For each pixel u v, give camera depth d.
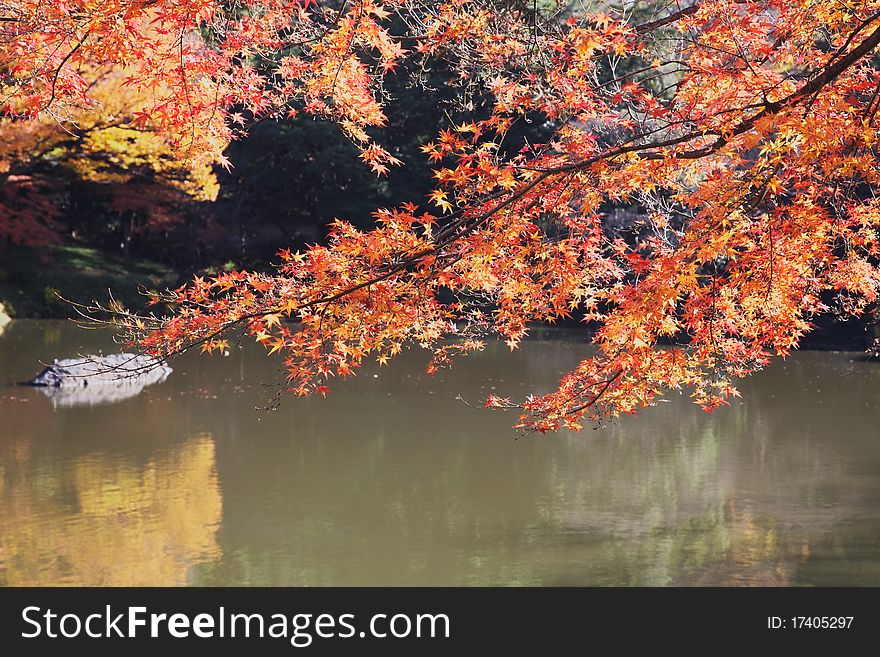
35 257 30.80
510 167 4.50
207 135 4.92
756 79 4.68
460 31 5.43
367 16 4.93
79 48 4.23
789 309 5.10
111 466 8.98
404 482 8.50
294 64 5.32
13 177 27.19
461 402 12.91
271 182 31.73
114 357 15.20
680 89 5.05
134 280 30.44
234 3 5.08
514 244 4.58
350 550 6.57
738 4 4.88
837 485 8.37
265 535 6.87
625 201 5.46
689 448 10.05
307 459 9.38
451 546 6.67
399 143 28.50
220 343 4.42
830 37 4.96
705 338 5.00
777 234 4.30
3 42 4.59
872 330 19.23
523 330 4.98
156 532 6.93
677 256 4.21
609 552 6.56
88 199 35.22
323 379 15.07
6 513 7.35
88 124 22.39
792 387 14.42
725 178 4.62
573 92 4.91
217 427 11.04
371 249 4.30
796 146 4.28
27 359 17.03
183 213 32.41
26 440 10.12
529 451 9.88
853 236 5.21
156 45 4.51
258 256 33.44
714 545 6.69
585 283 5.14
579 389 5.44
